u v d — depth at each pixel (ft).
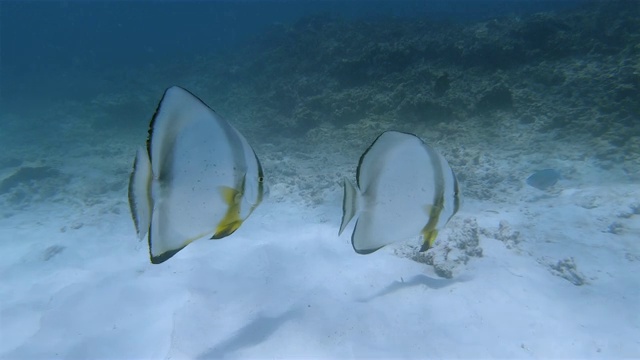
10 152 54.54
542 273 16.89
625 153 28.99
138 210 4.08
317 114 45.57
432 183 6.16
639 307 14.73
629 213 22.04
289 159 38.32
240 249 20.35
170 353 12.76
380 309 14.52
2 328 15.37
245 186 4.86
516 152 32.48
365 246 5.90
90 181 39.04
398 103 40.83
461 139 35.60
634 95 33.04
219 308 15.12
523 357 12.05
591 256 18.62
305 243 20.72
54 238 25.71
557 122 34.65
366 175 5.79
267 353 12.58
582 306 14.74
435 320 13.80
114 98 68.13
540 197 25.86
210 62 91.66
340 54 61.26
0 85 118.83
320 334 13.32
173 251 4.41
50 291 18.31
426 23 74.90
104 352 13.08
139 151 4.06
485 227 21.45
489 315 13.89
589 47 43.83
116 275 18.69
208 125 4.50
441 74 39.96
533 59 44.83
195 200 4.46
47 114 78.84
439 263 16.80
